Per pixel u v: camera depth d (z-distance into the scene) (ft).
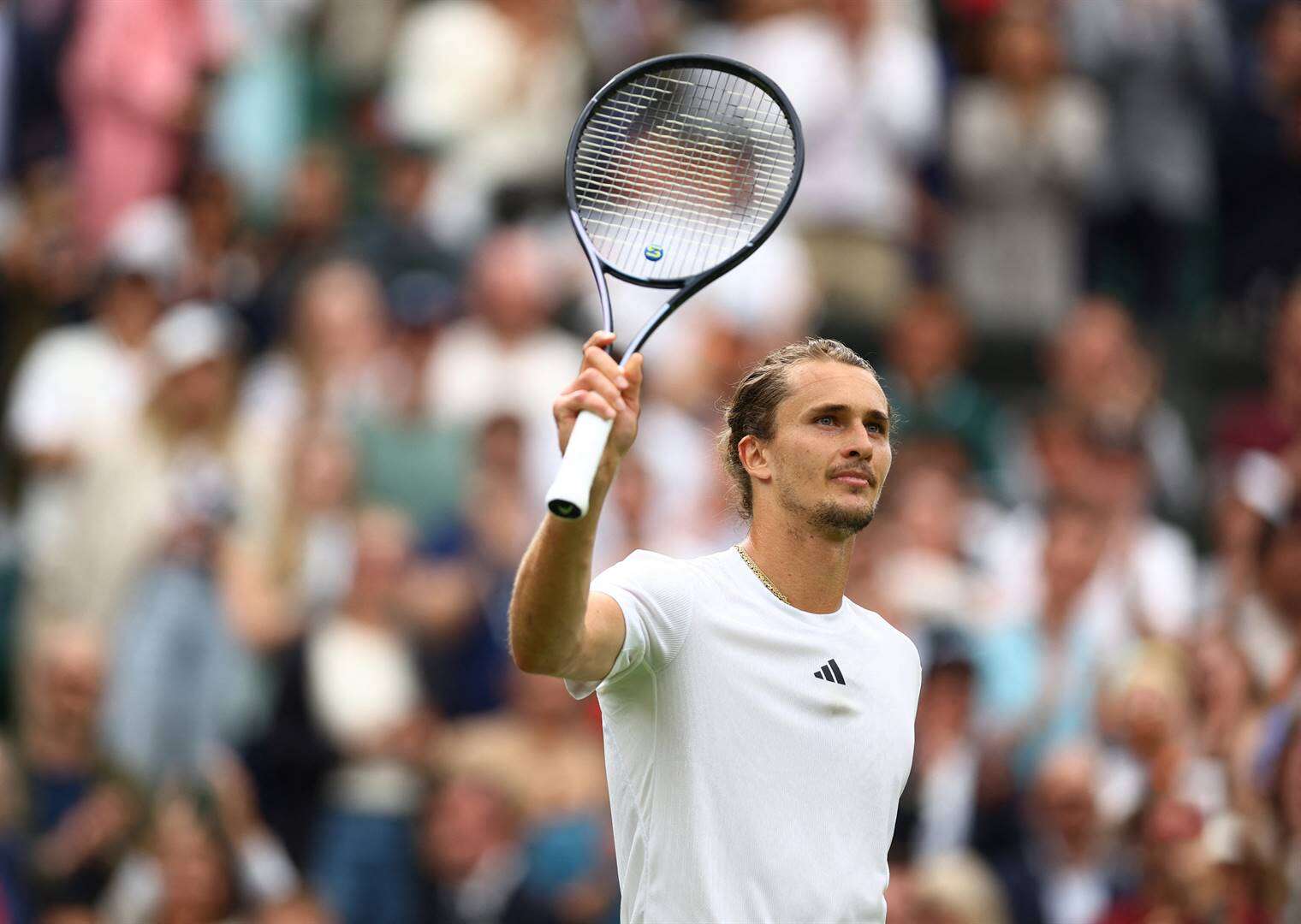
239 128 160.04
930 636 115.65
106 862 112.47
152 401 126.72
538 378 137.69
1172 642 116.57
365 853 112.27
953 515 128.77
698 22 172.86
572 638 51.42
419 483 131.23
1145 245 163.22
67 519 127.13
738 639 54.75
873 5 154.20
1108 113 160.66
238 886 107.65
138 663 116.26
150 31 156.04
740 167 66.23
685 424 134.62
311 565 123.03
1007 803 107.76
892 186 152.97
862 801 54.85
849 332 150.82
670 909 53.52
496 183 155.12
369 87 163.32
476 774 111.86
